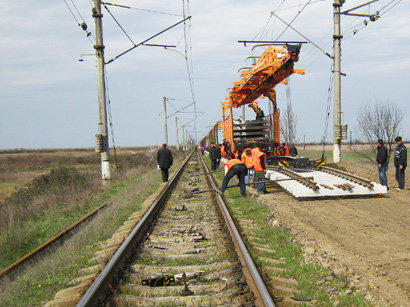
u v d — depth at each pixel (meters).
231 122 20.09
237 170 11.39
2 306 4.40
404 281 4.77
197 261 5.62
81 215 11.23
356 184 12.02
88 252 6.38
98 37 16.72
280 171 14.91
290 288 4.48
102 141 16.73
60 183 15.24
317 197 11.61
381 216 8.72
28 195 13.39
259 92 18.36
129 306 4.03
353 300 4.18
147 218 8.06
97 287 4.07
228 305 3.87
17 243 8.17
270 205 10.38
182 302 4.09
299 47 13.34
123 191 14.84
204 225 8.08
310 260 5.61
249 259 4.84
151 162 33.03
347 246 6.37
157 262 5.62
